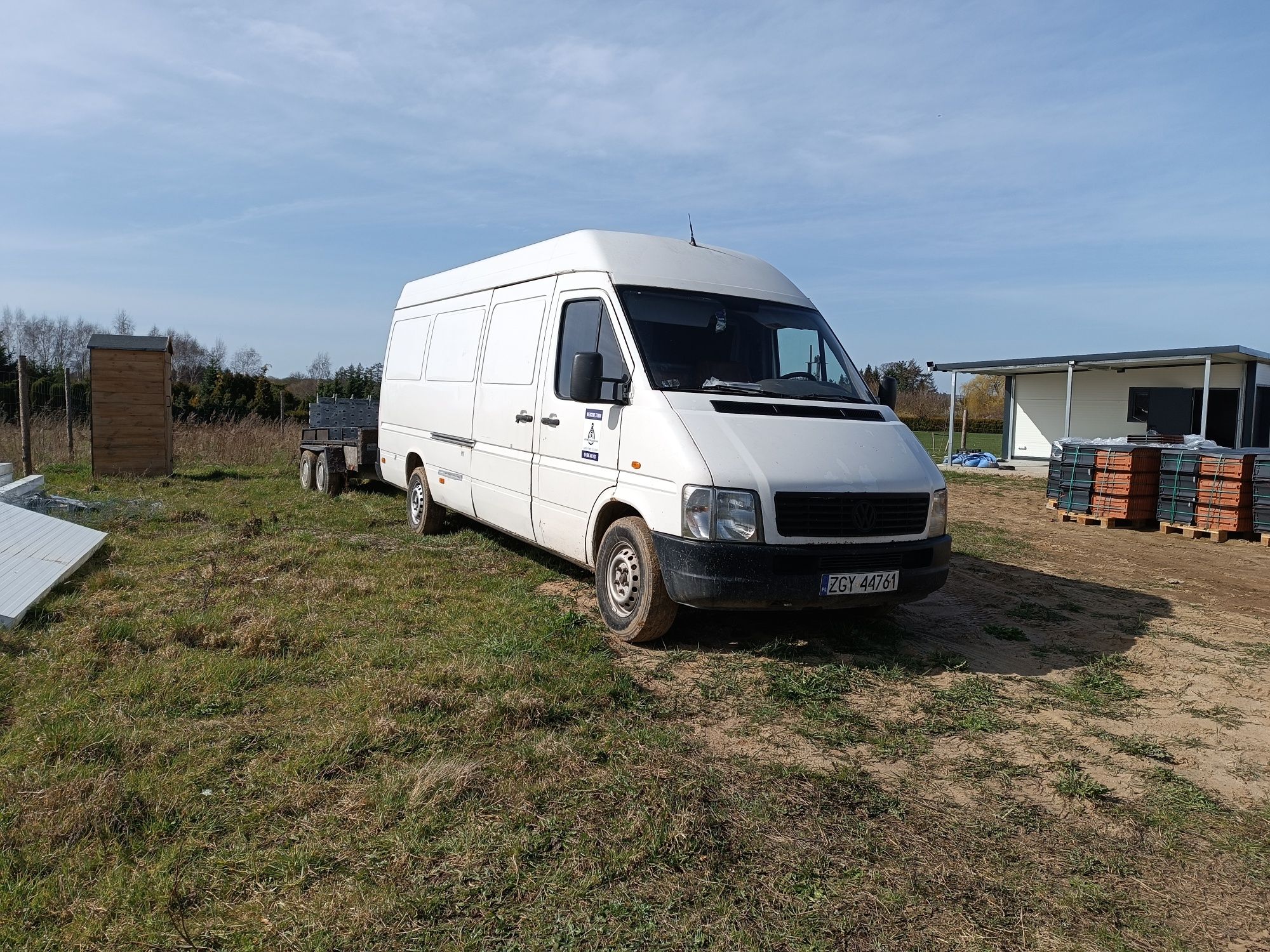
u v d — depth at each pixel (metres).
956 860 3.04
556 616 5.72
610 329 5.83
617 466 5.54
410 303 9.87
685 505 4.88
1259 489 10.82
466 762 3.48
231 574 6.47
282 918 2.49
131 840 2.83
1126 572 8.87
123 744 3.51
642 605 5.21
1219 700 4.88
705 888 2.76
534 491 6.60
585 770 3.51
